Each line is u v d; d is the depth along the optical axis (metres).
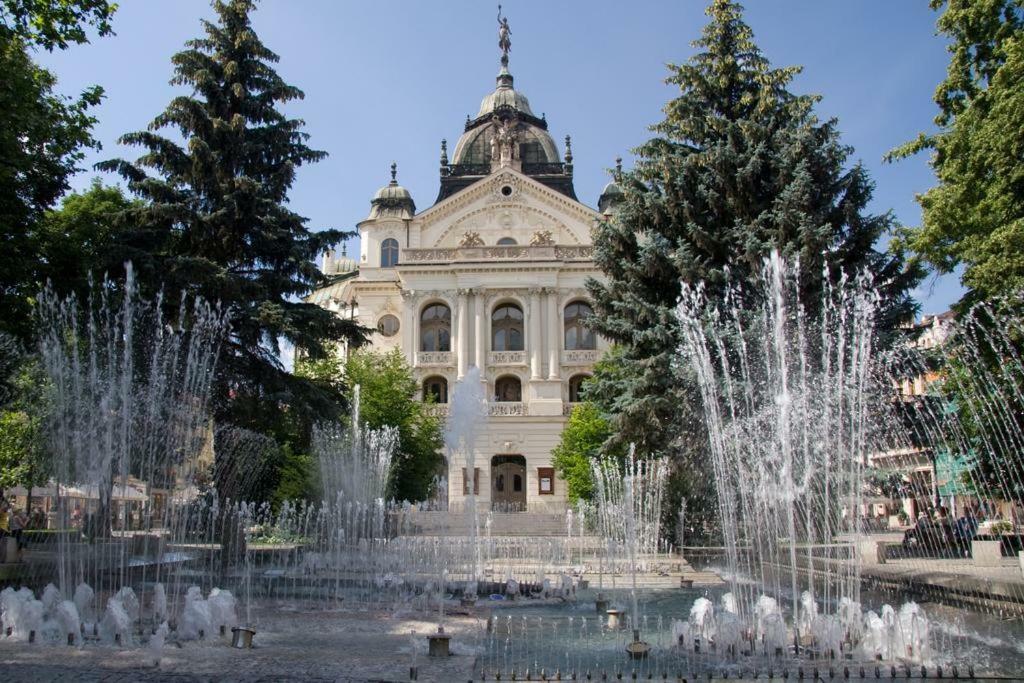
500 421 50.12
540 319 51.81
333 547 26.94
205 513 23.75
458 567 22.86
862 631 10.93
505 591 17.14
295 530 31.75
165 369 21.95
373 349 53.06
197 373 22.22
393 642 11.09
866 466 21.11
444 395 52.47
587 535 37.22
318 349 24.62
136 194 24.33
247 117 25.88
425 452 43.78
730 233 23.72
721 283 23.59
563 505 49.03
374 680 8.50
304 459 33.47
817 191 23.48
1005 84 18.39
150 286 21.89
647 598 16.41
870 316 21.59
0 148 16.89
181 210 23.09
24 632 10.84
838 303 22.06
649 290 25.27
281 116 26.14
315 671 8.99
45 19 15.96
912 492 27.86
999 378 21.08
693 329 22.56
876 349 21.66
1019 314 19.50
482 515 42.66
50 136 17.80
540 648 10.89
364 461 38.09
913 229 22.95
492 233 54.62
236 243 24.64
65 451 19.53
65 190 19.86
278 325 23.08
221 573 19.66
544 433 50.16
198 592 12.23
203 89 25.17
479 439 49.91
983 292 19.86
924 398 22.38
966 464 24.19
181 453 21.50
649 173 25.95
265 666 9.27
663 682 8.50
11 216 17.97
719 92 26.05
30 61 18.42
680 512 25.23
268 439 25.69
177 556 20.84
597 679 8.69
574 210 54.28
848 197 23.69
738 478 20.84
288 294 25.50
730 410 21.98
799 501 20.34
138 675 8.70
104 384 20.83
